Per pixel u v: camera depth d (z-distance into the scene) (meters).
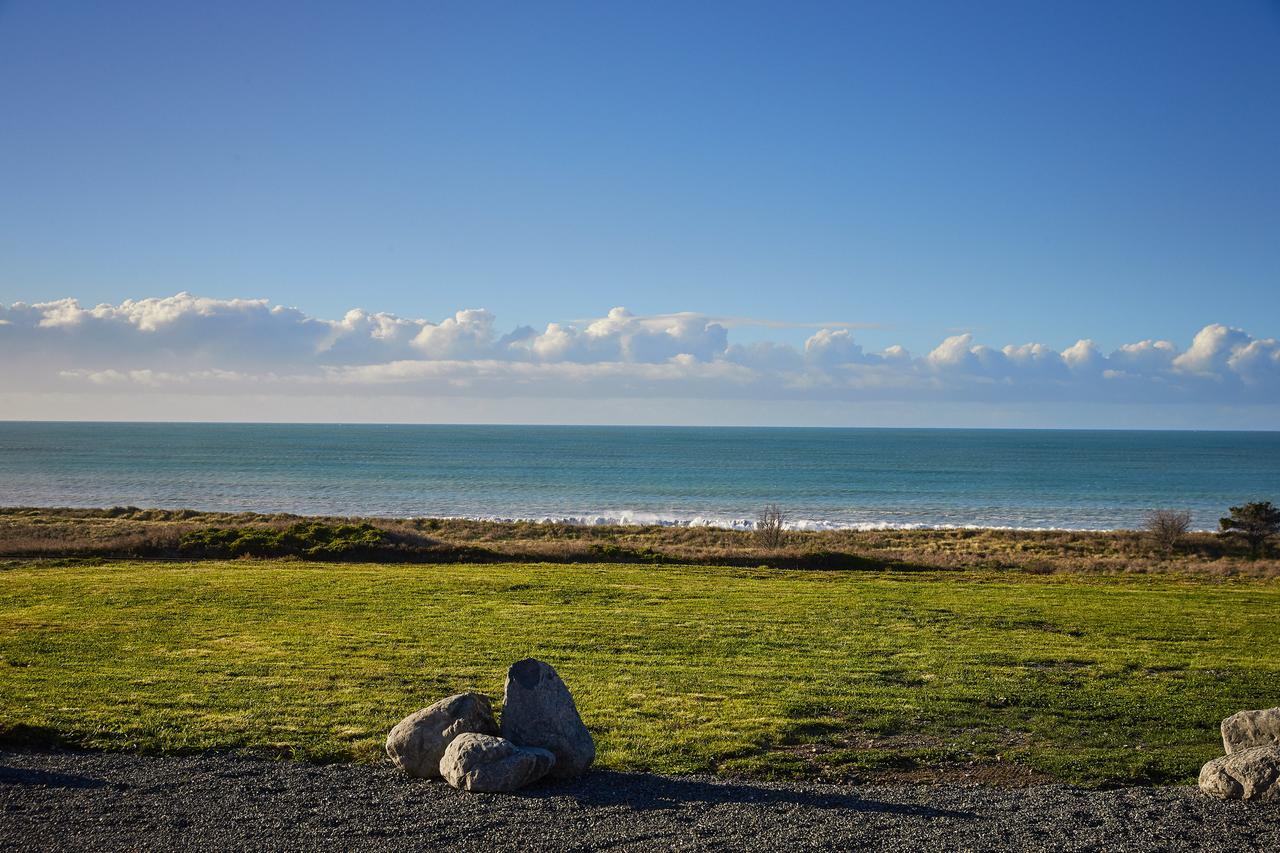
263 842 8.23
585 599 24.41
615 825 8.77
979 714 13.59
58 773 10.31
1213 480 129.62
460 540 51.97
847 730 12.74
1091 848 8.28
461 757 9.91
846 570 33.56
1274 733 10.52
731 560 35.16
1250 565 39.50
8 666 15.95
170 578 27.61
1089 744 12.23
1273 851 8.22
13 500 85.12
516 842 8.29
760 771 10.95
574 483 112.94
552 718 10.52
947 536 57.81
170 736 11.83
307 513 77.38
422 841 8.30
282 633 19.23
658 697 14.34
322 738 11.84
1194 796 9.87
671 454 199.38
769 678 15.75
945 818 9.11
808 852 8.11
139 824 8.69
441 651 17.59
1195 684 15.51
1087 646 18.72
